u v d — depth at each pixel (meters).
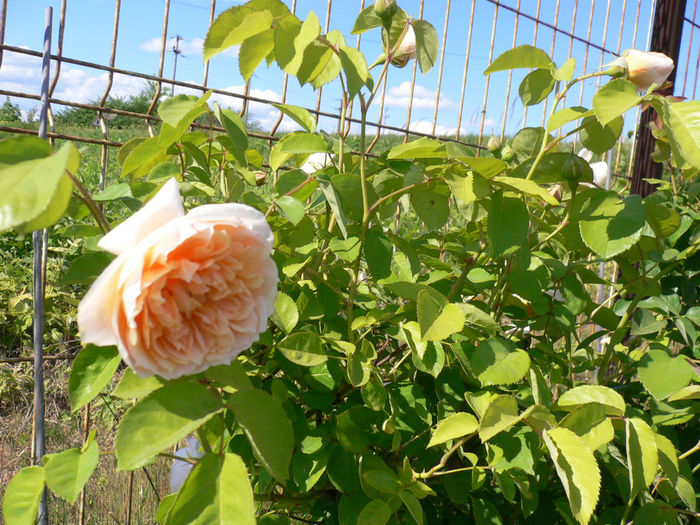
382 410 1.11
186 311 0.67
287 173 1.10
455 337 1.17
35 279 1.12
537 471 1.12
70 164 0.67
